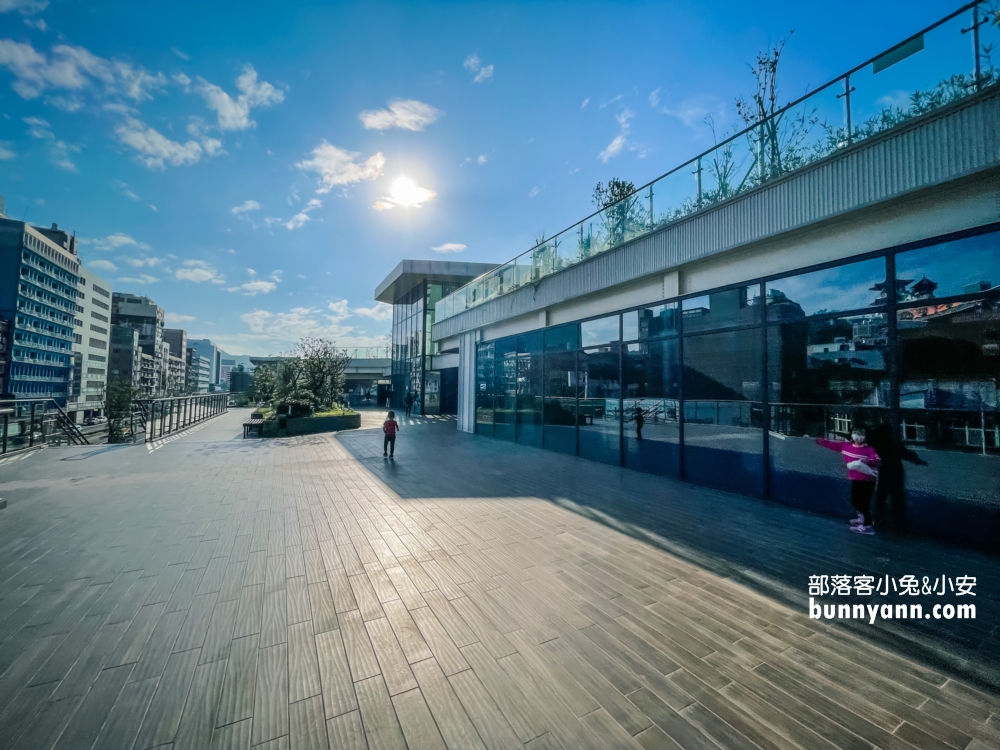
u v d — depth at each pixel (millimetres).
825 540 5664
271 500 7785
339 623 3750
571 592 4305
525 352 15227
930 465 5684
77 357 94688
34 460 11828
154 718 2662
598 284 11242
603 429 11523
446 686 2959
